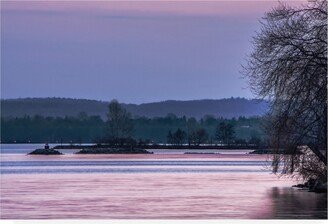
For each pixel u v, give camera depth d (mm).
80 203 124625
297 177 160500
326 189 134000
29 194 145375
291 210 109438
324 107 125812
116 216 106875
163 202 124812
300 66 127312
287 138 130125
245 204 118688
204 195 138000
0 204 123938
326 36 126438
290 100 127812
